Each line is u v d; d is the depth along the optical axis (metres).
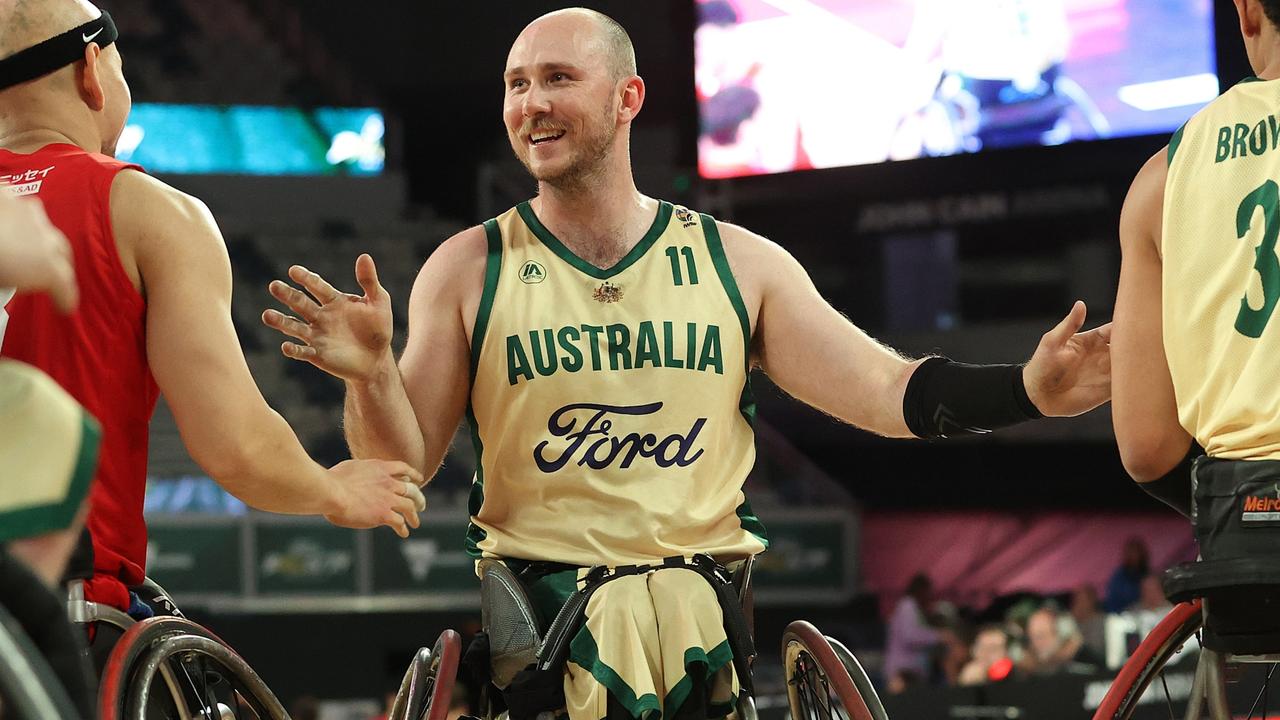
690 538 7.22
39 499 4.20
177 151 44.00
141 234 6.09
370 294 6.73
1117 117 32.34
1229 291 5.96
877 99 34.56
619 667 6.75
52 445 4.25
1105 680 17.67
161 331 6.08
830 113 35.00
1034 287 37.53
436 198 48.69
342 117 45.44
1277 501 5.68
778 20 35.41
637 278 7.45
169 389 6.08
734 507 7.45
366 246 43.81
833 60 34.94
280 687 28.28
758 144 35.66
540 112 7.33
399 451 7.09
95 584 5.94
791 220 37.22
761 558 33.31
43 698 3.68
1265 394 5.76
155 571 28.20
